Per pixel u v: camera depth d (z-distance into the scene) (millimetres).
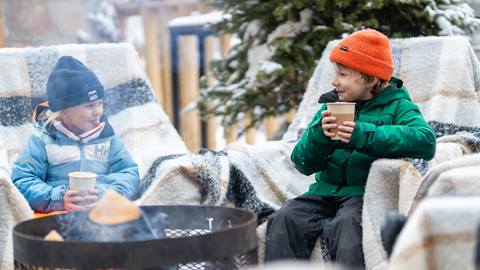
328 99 2986
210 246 1934
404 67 3654
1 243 2590
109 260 1855
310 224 2730
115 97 3701
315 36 4352
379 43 2891
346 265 2543
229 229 1982
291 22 4473
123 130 3643
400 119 2818
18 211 2605
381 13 4449
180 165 2910
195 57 7219
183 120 7137
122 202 2027
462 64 3490
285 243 2711
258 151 3176
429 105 3525
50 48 3641
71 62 3092
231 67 5023
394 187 2613
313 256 2736
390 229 1750
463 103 3461
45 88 3561
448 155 2932
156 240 1868
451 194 2076
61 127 3080
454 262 1539
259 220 3051
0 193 2576
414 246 1548
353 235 2580
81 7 8352
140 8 7668
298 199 2885
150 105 3746
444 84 3494
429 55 3592
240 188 3072
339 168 2840
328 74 3777
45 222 2221
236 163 3070
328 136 2713
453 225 1547
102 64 3730
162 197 2881
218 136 7469
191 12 7410
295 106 4875
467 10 4410
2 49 3541
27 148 3043
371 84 2902
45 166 3039
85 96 3059
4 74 3482
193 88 7219
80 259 1868
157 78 7473
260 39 4668
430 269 1544
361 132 2643
